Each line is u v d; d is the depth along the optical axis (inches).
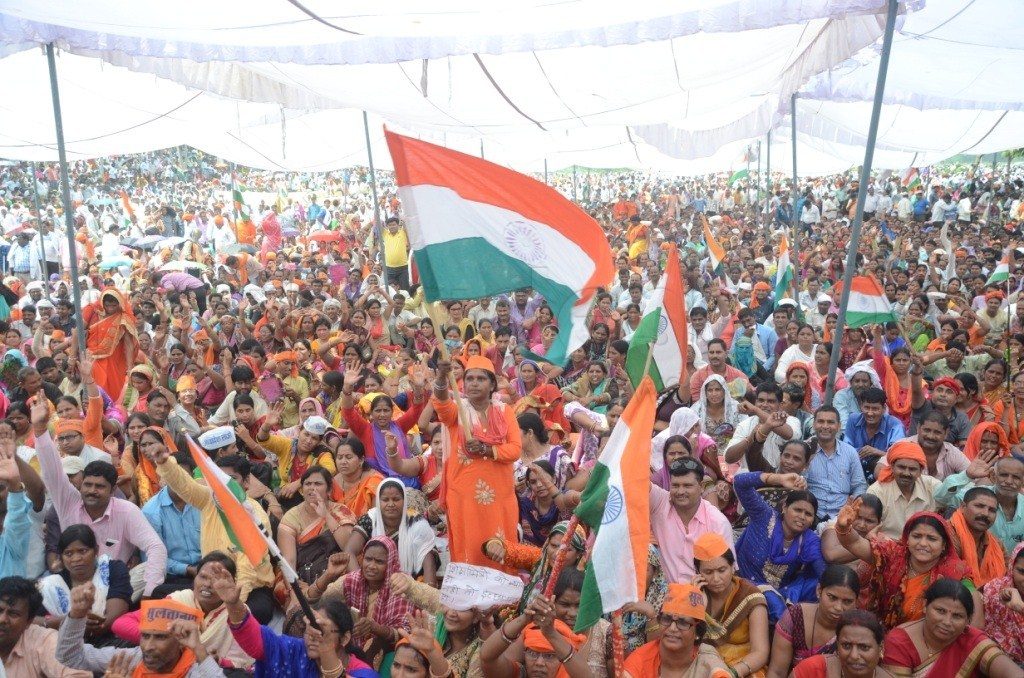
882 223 1140.5
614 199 1888.5
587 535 219.6
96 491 250.8
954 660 182.2
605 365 402.3
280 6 265.4
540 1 266.2
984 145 780.0
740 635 203.3
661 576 218.5
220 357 435.5
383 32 297.0
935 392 337.4
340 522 267.1
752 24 278.4
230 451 300.8
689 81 436.8
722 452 305.3
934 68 499.8
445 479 239.0
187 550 266.5
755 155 1353.3
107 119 519.8
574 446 326.0
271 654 186.5
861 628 173.3
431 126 531.2
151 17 274.7
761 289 609.3
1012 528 246.5
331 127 756.6
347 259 831.1
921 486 261.6
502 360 462.9
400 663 183.3
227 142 725.9
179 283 655.8
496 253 222.1
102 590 229.8
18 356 412.2
